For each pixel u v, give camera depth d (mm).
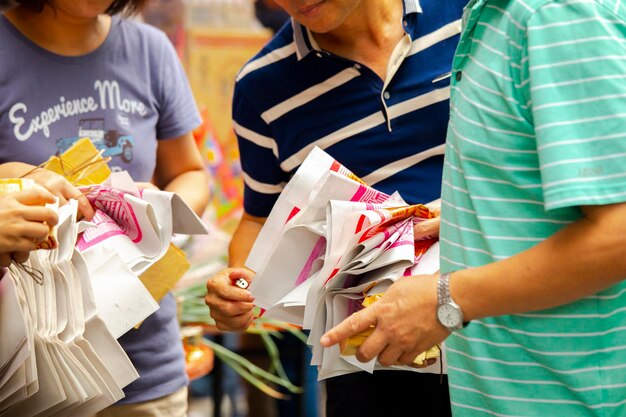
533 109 1604
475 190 1736
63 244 1986
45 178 2170
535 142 1663
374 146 2469
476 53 1725
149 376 2709
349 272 2045
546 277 1621
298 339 4355
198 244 3832
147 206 2195
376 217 2035
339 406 2629
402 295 1765
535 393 1749
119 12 2684
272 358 4242
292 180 2168
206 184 2961
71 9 2473
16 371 1875
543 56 1593
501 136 1683
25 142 2527
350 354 1960
